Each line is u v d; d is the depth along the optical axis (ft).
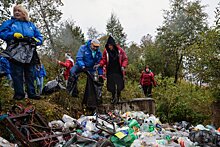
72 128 19.30
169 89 45.19
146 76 44.45
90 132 18.17
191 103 42.04
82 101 24.61
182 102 40.42
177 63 98.94
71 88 24.81
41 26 47.09
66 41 66.39
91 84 24.14
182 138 20.25
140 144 17.98
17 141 16.92
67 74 28.58
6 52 18.51
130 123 21.66
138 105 29.32
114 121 22.38
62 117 21.80
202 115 40.04
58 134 17.40
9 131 17.40
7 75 20.92
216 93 38.96
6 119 16.19
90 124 19.69
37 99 20.44
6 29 18.60
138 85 45.55
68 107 24.21
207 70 39.37
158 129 22.76
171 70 103.14
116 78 26.30
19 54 18.48
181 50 98.22
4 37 18.54
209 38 39.24
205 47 39.42
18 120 17.62
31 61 19.54
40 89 24.57
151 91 45.16
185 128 26.20
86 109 25.31
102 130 18.12
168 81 50.16
